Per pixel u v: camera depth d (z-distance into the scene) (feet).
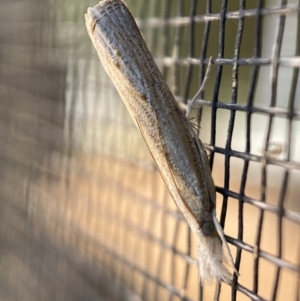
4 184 0.16
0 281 0.17
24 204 0.15
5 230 0.16
